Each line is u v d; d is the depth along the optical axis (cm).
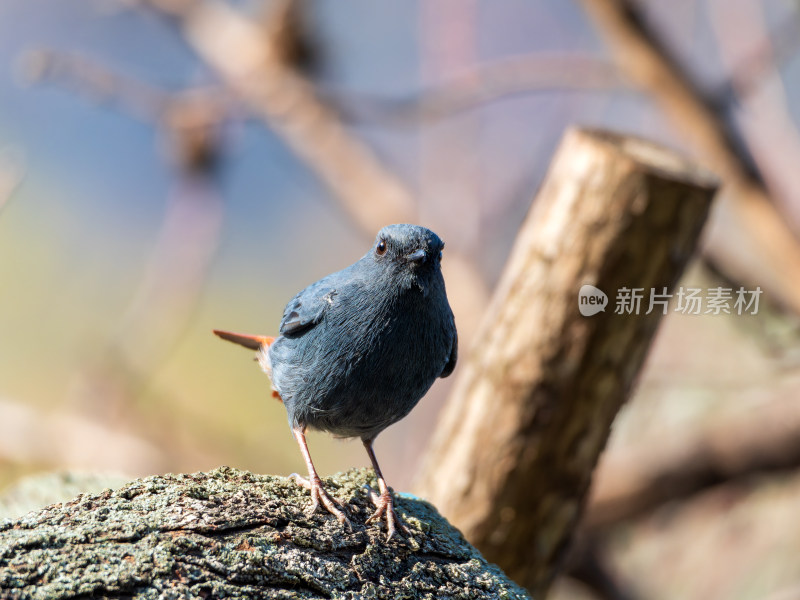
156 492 547
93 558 484
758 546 1312
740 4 1371
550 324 890
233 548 511
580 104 1606
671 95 1294
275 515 545
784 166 1383
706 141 1288
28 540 488
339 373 625
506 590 569
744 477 1284
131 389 1666
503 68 1405
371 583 536
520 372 900
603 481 1334
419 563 564
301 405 647
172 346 1702
